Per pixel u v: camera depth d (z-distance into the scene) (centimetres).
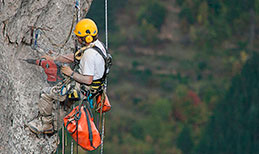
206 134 5291
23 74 463
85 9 555
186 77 6341
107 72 443
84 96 446
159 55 6738
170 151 5197
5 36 437
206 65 6531
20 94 457
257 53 6419
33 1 458
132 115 5644
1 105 437
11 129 452
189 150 5191
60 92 442
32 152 478
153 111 5659
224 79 6250
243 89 5603
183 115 5550
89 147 461
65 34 513
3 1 425
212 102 5788
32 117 472
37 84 482
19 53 461
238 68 6334
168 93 6053
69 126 453
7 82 439
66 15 506
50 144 497
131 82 6259
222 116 5388
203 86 6103
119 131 5366
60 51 510
